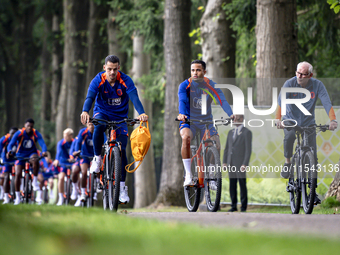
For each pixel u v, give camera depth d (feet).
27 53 419.74
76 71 328.08
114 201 65.36
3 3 407.23
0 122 480.64
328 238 31.78
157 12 222.48
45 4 378.94
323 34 182.91
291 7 127.44
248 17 163.84
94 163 72.18
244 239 29.09
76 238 27.55
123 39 260.21
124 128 70.33
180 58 191.52
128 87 70.28
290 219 49.47
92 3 290.35
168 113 194.29
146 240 28.02
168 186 194.18
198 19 226.79
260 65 127.95
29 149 137.80
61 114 342.85
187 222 42.93
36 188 139.13
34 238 27.22
